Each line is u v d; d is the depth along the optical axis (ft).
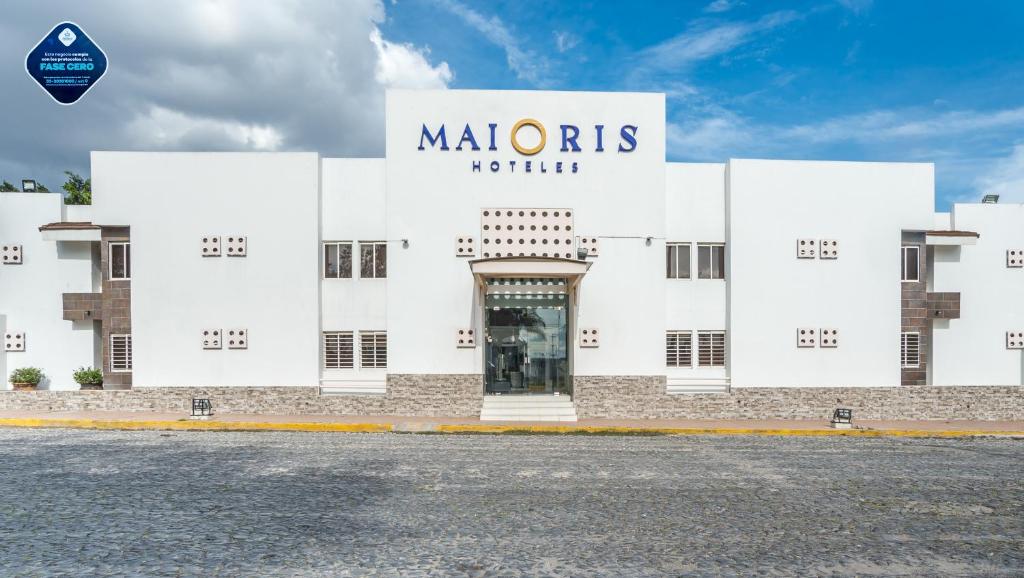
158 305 64.80
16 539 25.86
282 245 65.72
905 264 68.95
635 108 65.77
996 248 71.61
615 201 65.16
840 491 35.40
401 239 64.18
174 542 25.58
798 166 67.92
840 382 66.95
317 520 28.71
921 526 29.01
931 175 68.64
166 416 61.05
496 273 59.00
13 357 67.41
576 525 28.32
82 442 49.29
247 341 65.10
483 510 30.63
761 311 66.90
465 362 64.03
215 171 65.67
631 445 50.57
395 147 64.44
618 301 64.69
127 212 65.10
